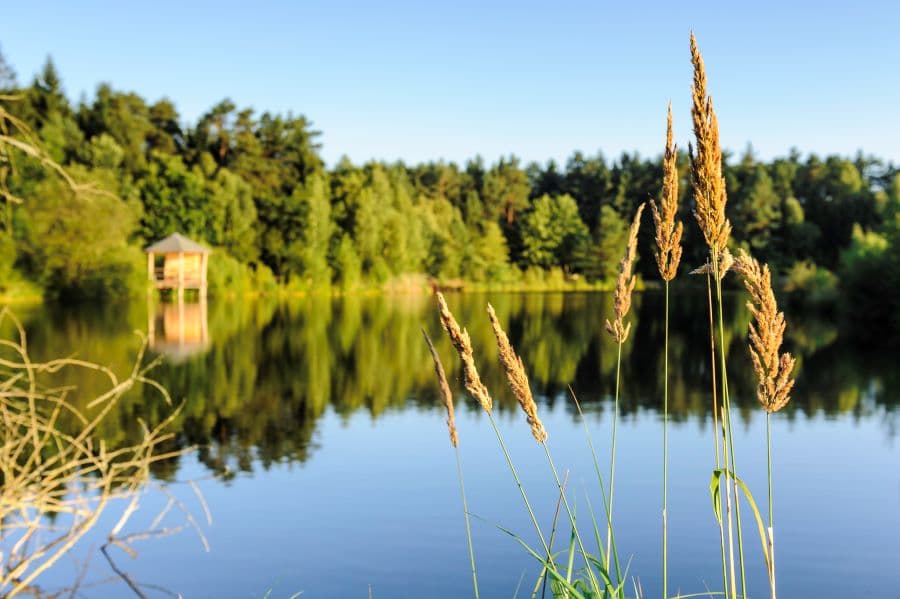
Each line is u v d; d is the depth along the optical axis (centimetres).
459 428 1418
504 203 9019
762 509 945
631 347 2722
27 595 402
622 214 8575
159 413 1505
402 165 9412
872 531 862
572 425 1437
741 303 5284
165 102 6925
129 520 845
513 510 932
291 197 6275
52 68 5662
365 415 1540
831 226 7312
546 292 7306
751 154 8488
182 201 5638
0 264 4116
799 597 684
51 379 1825
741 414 1549
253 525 862
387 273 6600
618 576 251
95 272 4428
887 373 2092
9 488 314
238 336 2977
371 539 827
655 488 1026
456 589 691
